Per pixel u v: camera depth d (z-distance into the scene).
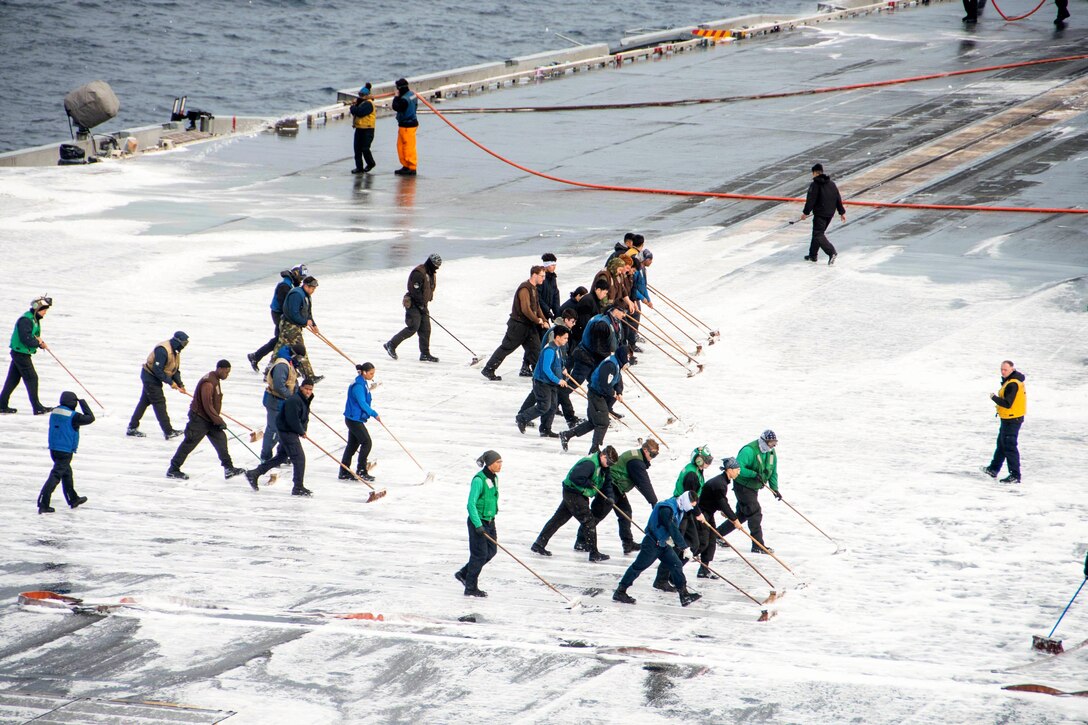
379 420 58.16
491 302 84.38
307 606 43.94
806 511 53.62
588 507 50.22
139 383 71.12
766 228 99.81
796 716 34.44
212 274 90.44
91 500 56.44
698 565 50.19
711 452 60.47
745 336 77.12
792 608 44.59
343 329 79.38
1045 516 52.31
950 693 35.69
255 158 131.50
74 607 43.31
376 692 36.38
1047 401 65.56
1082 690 36.09
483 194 114.25
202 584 46.06
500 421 66.25
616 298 70.81
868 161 119.62
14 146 178.25
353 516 54.69
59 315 81.06
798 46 183.38
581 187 115.50
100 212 107.88
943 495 54.81
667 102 149.88
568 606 45.19
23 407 68.50
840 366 71.88
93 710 34.75
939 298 81.75
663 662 38.53
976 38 183.12
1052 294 81.44
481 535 45.47
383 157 130.50
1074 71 155.88
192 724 33.88
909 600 44.84
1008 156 118.81
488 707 35.34
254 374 72.38
